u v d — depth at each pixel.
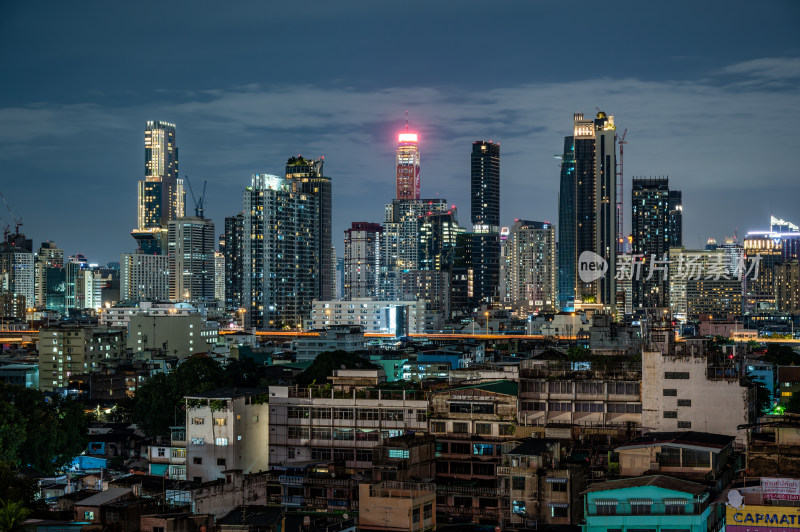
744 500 125.25
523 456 148.75
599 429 183.75
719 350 197.00
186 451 194.25
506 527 147.25
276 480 175.50
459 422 185.62
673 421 180.62
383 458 166.88
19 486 145.25
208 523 129.12
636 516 126.62
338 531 138.75
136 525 127.31
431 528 143.50
